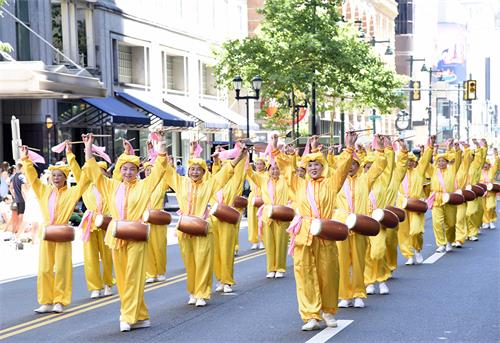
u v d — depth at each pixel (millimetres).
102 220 15719
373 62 55156
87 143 13359
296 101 51875
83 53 44281
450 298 15227
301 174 16656
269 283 17781
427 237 27000
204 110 56906
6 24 37219
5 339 12555
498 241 25312
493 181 29797
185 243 15047
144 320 13156
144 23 50812
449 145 22469
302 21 47250
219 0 62500
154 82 51969
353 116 93188
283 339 12000
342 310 14234
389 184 16625
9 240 28234
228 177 15055
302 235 12500
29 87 31375
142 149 49250
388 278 17094
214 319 13727
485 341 11688
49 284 14844
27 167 14859
